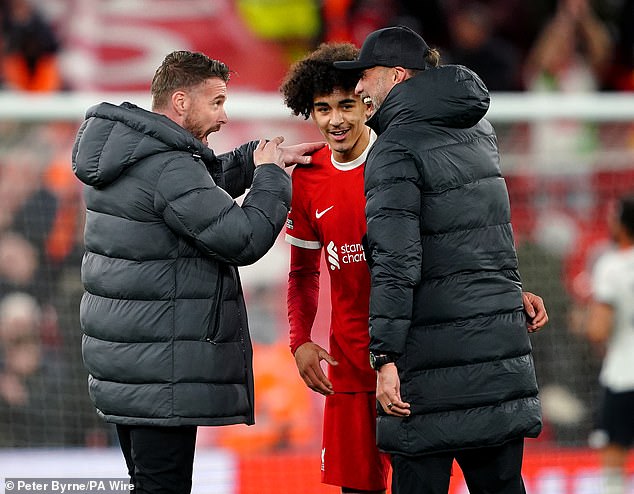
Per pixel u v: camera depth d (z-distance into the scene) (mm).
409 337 12047
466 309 11945
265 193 12422
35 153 21859
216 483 19391
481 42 30547
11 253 21766
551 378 23031
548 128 23047
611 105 20625
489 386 11938
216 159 12672
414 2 30297
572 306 23188
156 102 12727
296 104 13914
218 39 29188
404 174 11734
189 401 12070
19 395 21359
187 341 12141
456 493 18969
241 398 12531
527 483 20344
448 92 12016
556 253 23266
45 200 21969
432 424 11977
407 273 11578
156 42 29016
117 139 12039
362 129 13695
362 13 29766
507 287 12234
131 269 12148
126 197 12109
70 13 28641
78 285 21891
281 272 23625
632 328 21188
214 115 12812
